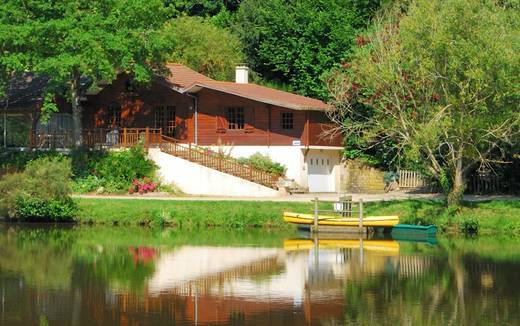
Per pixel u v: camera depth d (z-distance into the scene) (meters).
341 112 79.25
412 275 50.72
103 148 85.69
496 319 40.88
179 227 70.56
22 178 71.88
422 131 64.38
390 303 43.91
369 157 90.12
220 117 88.62
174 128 90.31
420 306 43.31
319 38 101.81
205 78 94.50
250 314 41.69
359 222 65.81
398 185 88.44
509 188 80.06
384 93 67.19
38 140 88.38
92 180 82.12
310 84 101.19
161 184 83.12
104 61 77.38
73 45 77.94
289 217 67.81
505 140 64.31
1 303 43.72
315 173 88.06
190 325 39.69
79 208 72.56
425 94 65.75
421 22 64.50
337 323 40.19
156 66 87.38
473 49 62.62
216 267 53.03
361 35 83.38
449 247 61.16
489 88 63.19
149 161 84.00
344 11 101.94
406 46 65.12
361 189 89.88
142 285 47.88
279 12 106.38
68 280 49.12
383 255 57.91
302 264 54.25
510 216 67.44
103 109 92.56
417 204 70.50
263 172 82.00
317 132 87.06
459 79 64.50
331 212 68.56
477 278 49.97
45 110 80.62
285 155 86.12
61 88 86.19
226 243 62.69
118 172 82.50
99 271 51.78
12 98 90.81
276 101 84.62
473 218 66.94
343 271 52.03
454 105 64.06
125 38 80.12
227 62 109.56
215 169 82.19
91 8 81.31
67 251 58.69
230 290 46.66
